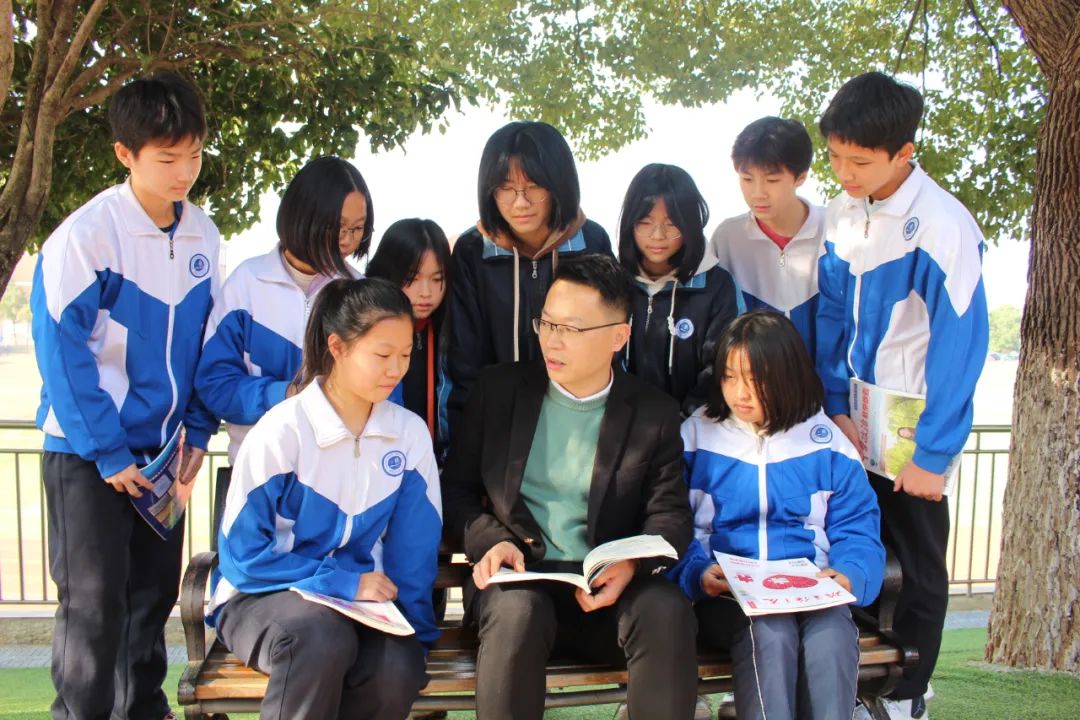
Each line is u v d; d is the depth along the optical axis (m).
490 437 2.54
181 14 5.04
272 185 5.52
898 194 2.61
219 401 2.57
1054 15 3.57
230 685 2.16
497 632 2.14
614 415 2.47
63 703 2.46
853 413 2.77
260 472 2.27
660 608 2.17
